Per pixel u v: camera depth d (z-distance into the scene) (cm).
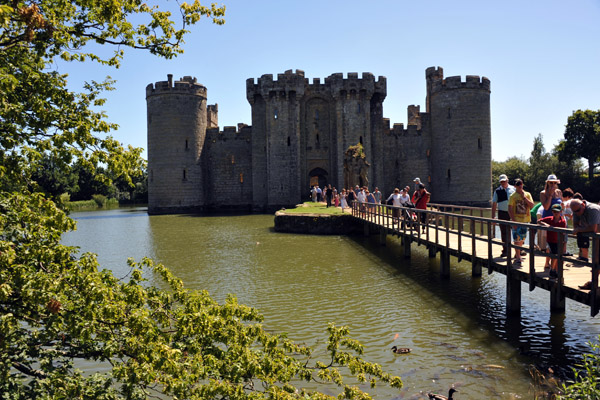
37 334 497
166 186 5356
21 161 538
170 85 5347
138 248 2392
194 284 1501
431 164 5616
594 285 752
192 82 5500
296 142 5244
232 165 5744
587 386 596
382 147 5488
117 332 547
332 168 5372
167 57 675
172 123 5344
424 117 5678
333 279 1538
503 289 1362
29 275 450
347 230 2883
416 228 1812
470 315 1105
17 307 490
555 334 955
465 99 5178
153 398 691
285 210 3444
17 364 496
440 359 845
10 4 491
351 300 1266
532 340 925
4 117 541
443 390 727
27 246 486
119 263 1962
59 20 610
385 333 995
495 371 788
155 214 5322
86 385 480
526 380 750
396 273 1617
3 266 439
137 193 9469
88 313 459
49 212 496
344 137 5234
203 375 509
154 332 484
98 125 597
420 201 1788
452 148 5231
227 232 3098
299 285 1460
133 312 489
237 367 516
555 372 774
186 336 561
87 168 578
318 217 2912
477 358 844
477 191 5194
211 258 2014
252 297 1319
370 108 5400
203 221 4128
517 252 1091
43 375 497
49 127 580
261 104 5478
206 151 5738
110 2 588
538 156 7475
